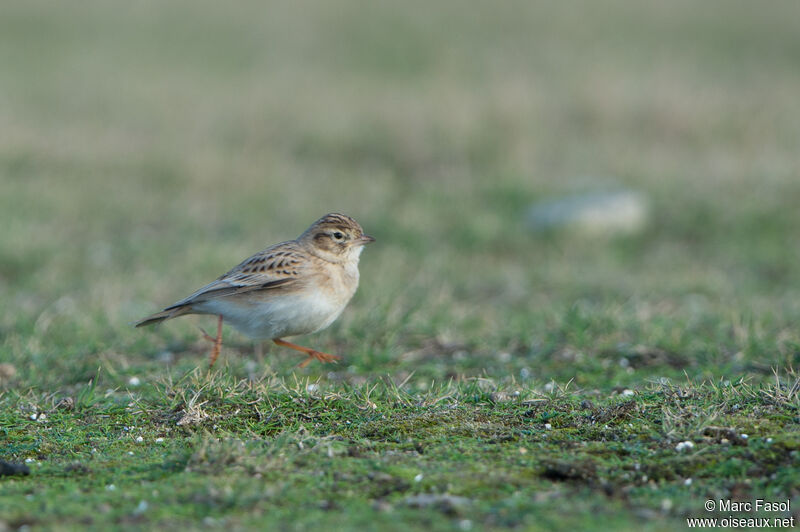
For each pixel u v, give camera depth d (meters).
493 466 6.77
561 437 7.46
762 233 18.03
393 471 6.64
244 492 6.20
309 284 9.30
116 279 14.93
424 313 12.54
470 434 7.55
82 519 5.81
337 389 8.73
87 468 6.91
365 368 10.48
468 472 6.63
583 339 11.22
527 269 16.33
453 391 8.72
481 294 14.94
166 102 26.97
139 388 9.42
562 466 6.63
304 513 5.90
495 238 17.78
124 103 27.08
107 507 6.02
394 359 10.84
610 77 27.56
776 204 18.89
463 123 23.88
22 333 11.58
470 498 6.16
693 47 34.19
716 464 6.73
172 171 21.34
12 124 24.16
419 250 17.33
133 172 21.56
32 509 5.99
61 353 10.77
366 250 17.30
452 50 33.56
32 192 19.78
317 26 37.47
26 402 8.70
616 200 18.58
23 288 14.77
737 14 39.16
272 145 23.94
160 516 5.85
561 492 6.30
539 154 22.72
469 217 18.58
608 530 5.60
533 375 10.15
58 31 36.38
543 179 21.00
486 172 21.81
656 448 7.09
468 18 38.16
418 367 10.53
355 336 11.39
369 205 19.66
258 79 29.75
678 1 41.16
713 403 7.90
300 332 9.53
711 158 22.17
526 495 6.22
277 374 9.87
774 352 10.50
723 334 11.38
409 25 37.12
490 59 32.00
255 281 9.16
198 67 31.92
